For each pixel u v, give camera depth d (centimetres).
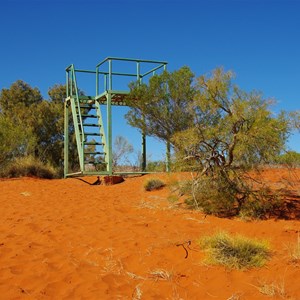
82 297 478
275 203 839
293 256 548
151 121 1435
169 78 1402
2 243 679
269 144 769
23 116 2462
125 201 1064
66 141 1862
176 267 556
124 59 1697
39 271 554
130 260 591
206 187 846
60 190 1316
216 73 833
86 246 658
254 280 499
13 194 1222
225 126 793
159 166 947
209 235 666
